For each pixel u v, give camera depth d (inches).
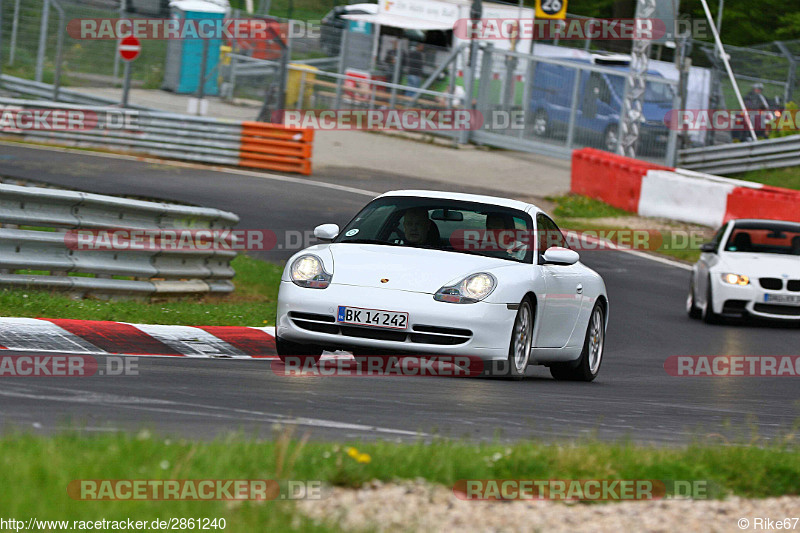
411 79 4692.4
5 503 507.5
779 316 2198.6
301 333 1200.8
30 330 1263.5
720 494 698.2
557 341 1354.6
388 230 1316.4
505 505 626.5
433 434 794.2
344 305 1182.9
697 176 3599.9
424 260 1235.2
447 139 4675.2
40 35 4517.7
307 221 2910.9
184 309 1640.0
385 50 4692.4
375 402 997.2
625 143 3981.3
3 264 1488.7
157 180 3272.6
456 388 1147.3
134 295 1695.4
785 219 3270.2
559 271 1352.1
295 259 1248.8
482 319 1182.9
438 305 1177.4
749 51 4687.5
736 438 920.3
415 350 1174.3
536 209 1402.6
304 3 5536.4
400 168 4097.0
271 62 4613.7
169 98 4645.7
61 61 4431.6
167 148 3791.8
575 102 4347.9
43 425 733.9
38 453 589.3
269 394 994.7
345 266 1219.2
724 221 3366.1
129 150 3814.0
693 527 619.5
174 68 4662.9
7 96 4402.1
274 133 3784.5
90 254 1617.9
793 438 987.9
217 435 756.0
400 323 1173.1
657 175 3531.0
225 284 1936.5
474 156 4461.1
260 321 1633.9
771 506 686.5
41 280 1535.4
